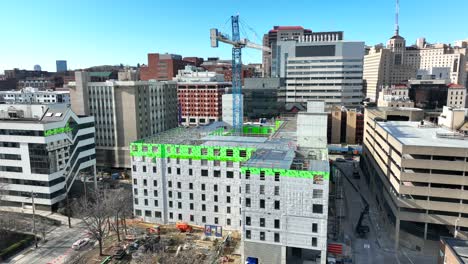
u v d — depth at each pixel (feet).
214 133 355.97
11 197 330.34
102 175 439.63
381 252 251.19
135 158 304.71
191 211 295.48
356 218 311.68
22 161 320.29
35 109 347.97
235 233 279.28
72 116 344.90
